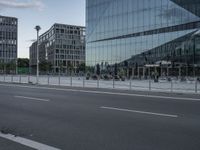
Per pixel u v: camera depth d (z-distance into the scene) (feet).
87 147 22.52
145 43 182.91
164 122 32.50
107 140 24.61
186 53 161.17
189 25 160.66
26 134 27.07
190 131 27.91
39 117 36.06
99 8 215.51
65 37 481.46
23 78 180.55
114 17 203.41
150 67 179.01
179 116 36.52
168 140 24.48
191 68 158.61
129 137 25.58
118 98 59.06
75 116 36.60
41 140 24.80
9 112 40.27
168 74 169.37
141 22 185.88
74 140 24.71
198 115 37.32
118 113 38.96
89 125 30.94
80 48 497.46
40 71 444.14
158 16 176.55
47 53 511.40
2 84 116.98
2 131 28.35
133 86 96.63
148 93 72.13
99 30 215.10
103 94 68.54
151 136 25.90
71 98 59.00
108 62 206.59
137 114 38.09
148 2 181.98
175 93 72.49
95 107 45.09
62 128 29.53
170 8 170.40
